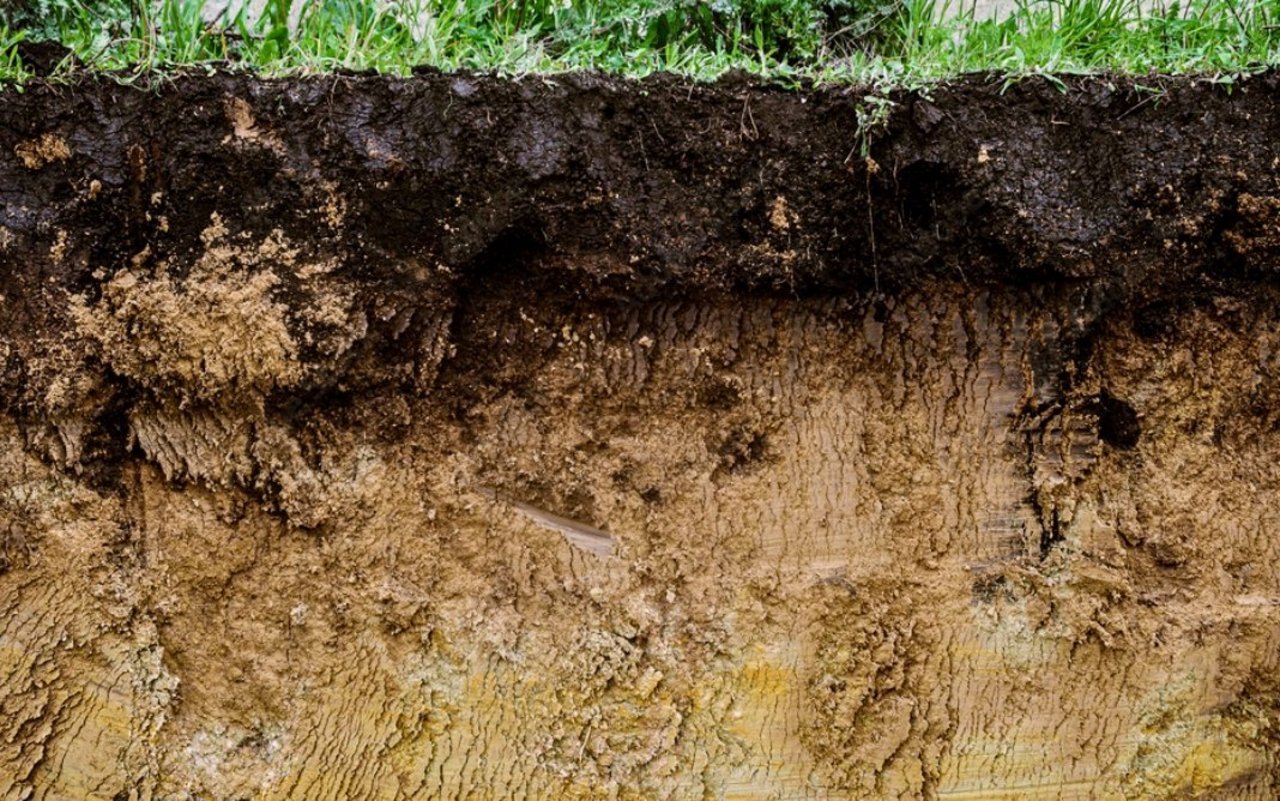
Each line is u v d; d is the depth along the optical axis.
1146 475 2.16
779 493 2.12
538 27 2.46
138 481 2.02
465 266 1.98
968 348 2.11
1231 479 2.18
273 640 2.02
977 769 2.11
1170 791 2.11
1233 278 2.12
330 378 1.99
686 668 2.08
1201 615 2.13
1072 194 2.03
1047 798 2.12
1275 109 2.07
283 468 2.01
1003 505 2.13
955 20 2.60
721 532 2.11
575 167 1.96
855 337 2.11
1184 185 2.05
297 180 1.93
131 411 1.99
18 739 1.94
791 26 2.53
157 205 1.93
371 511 2.04
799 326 2.10
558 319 2.07
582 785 2.04
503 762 2.04
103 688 1.98
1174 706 2.12
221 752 2.01
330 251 1.96
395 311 1.99
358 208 1.95
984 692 2.12
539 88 1.96
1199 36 2.54
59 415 1.96
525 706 2.05
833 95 2.00
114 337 1.95
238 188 1.93
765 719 2.09
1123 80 2.07
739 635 2.09
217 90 1.92
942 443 2.13
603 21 2.54
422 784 2.02
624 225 1.99
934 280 2.07
